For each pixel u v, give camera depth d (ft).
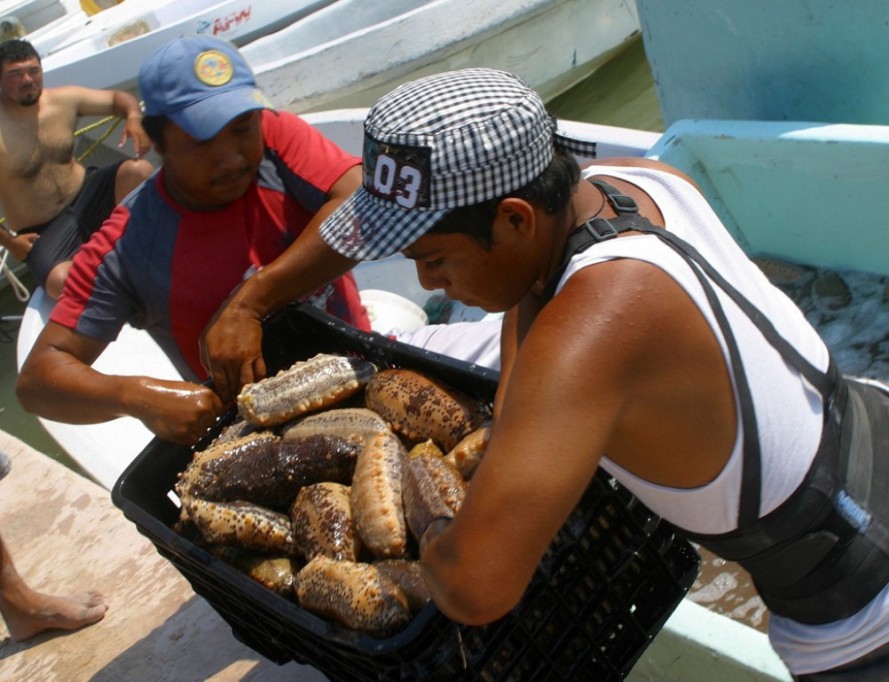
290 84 20.01
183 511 6.76
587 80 23.20
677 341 4.35
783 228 11.72
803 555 4.98
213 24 21.21
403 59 19.69
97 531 10.79
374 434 6.69
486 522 4.32
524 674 5.69
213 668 8.73
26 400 8.22
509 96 4.50
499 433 4.37
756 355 4.59
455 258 4.70
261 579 6.45
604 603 5.99
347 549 6.19
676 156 11.47
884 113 11.03
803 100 11.55
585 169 5.38
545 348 4.31
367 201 4.76
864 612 5.08
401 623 5.47
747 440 4.60
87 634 9.54
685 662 7.47
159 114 7.42
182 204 8.04
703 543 5.21
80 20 24.54
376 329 13.23
